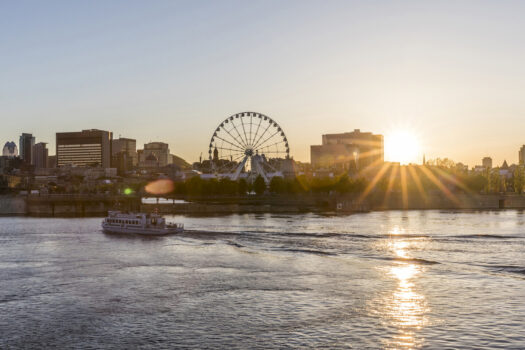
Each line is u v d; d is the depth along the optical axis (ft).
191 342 231.91
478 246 488.44
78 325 255.50
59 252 469.16
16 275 367.25
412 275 357.82
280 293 312.29
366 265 396.16
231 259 428.15
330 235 577.84
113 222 639.35
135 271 380.78
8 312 277.03
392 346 224.33
